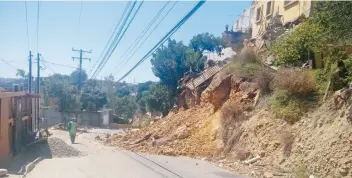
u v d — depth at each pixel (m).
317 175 12.55
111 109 62.34
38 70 37.69
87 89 57.06
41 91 50.22
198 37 42.66
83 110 54.94
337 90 14.61
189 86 31.52
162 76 39.97
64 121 47.97
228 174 14.56
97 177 13.23
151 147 23.11
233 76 23.36
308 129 14.52
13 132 18.88
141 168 15.56
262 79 19.92
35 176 13.20
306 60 18.81
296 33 19.09
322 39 14.02
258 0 34.25
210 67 32.56
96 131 43.41
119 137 29.27
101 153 21.14
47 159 18.09
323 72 15.93
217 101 23.78
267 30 27.38
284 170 14.23
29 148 20.62
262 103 19.39
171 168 15.75
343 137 12.23
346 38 13.30
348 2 12.52
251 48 23.75
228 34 37.50
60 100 49.69
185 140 22.80
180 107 33.84
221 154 19.20
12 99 18.81
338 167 11.79
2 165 15.89
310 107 15.73
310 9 22.95
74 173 13.98
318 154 12.96
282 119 16.69
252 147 17.31
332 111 13.77
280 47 20.31
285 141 15.23
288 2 27.67
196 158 19.52
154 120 38.81
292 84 16.78
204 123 23.69
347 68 14.02
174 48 39.78
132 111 65.12
